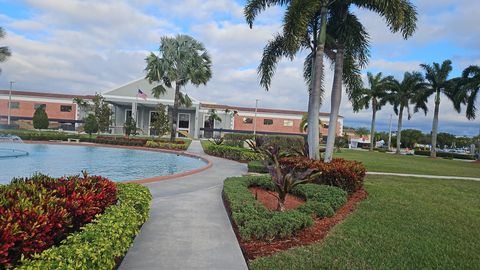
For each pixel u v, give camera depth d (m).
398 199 8.95
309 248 4.76
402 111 46.12
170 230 5.36
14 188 4.27
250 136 35.72
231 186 8.09
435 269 4.26
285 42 11.52
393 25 11.45
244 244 4.85
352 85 15.11
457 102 34.81
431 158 39.91
